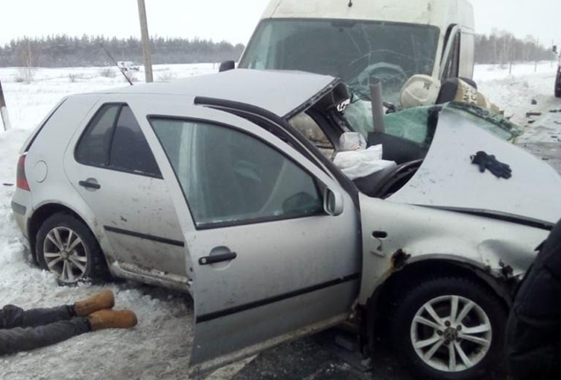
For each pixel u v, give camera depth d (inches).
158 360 144.9
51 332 152.2
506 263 126.2
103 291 179.6
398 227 132.8
